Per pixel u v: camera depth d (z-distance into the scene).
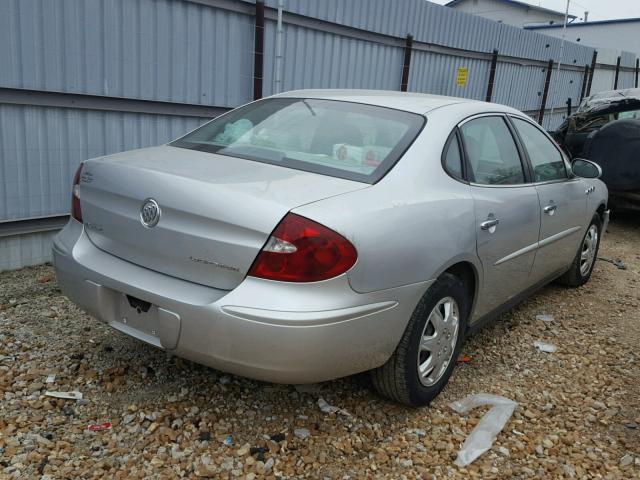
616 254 6.76
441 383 3.17
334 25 7.43
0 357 3.31
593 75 18.00
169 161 2.86
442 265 2.86
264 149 3.06
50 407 2.88
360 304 2.47
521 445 2.87
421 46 9.41
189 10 5.73
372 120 3.20
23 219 4.93
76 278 2.85
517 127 4.01
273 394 3.13
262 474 2.54
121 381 3.15
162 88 5.68
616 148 7.51
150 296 2.55
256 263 2.36
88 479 2.42
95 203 2.86
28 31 4.66
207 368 3.33
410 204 2.73
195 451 2.64
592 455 2.83
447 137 3.18
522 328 4.32
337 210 2.44
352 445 2.78
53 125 4.99
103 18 5.10
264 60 6.62
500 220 3.36
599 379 3.60
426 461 2.71
